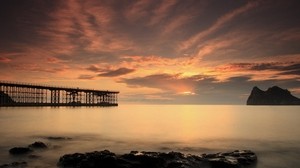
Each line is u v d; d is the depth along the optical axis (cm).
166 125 4528
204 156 1742
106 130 3706
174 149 2336
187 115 8000
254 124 4784
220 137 3097
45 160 1775
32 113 6769
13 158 1811
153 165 1470
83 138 2914
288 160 1944
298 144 2638
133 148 2355
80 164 1506
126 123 4866
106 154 1599
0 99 8656
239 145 2566
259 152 2225
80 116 6359
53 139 2708
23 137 2839
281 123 5059
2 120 4869
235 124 4803
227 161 1602
